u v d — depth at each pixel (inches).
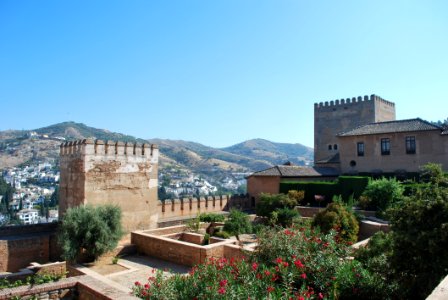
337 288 347.9
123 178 990.4
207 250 629.6
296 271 348.5
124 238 972.6
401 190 1065.5
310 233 442.9
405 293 347.3
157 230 898.7
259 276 345.4
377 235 491.8
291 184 1406.3
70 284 373.1
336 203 818.8
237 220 1010.7
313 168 1620.3
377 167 1505.9
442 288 203.9
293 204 1174.3
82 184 913.5
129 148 1007.0
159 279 370.6
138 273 630.5
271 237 421.7
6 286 461.1
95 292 344.2
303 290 316.8
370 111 1990.7
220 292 298.8
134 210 1013.2
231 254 625.0
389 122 1571.1
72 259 704.4
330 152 2137.1
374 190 1080.2
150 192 1061.8
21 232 874.8
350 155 1589.6
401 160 1444.4
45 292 359.9
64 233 721.6
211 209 1365.7
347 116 2079.2
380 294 352.5
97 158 934.4
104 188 946.1
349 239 756.0
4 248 767.1
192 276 360.5
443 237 325.7
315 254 384.2
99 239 721.0
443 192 361.4
